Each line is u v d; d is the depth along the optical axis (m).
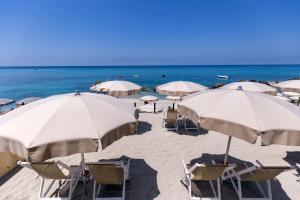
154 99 11.02
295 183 4.58
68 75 68.56
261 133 2.76
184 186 4.43
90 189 4.30
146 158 5.71
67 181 4.48
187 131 7.81
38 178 4.67
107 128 2.90
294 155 5.93
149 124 8.73
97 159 5.66
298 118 3.04
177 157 5.78
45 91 30.36
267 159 5.71
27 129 2.79
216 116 3.11
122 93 7.08
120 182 3.83
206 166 3.60
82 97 3.53
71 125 2.84
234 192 4.24
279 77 53.25
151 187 4.39
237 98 3.41
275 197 4.12
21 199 4.00
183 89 6.96
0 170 4.68
